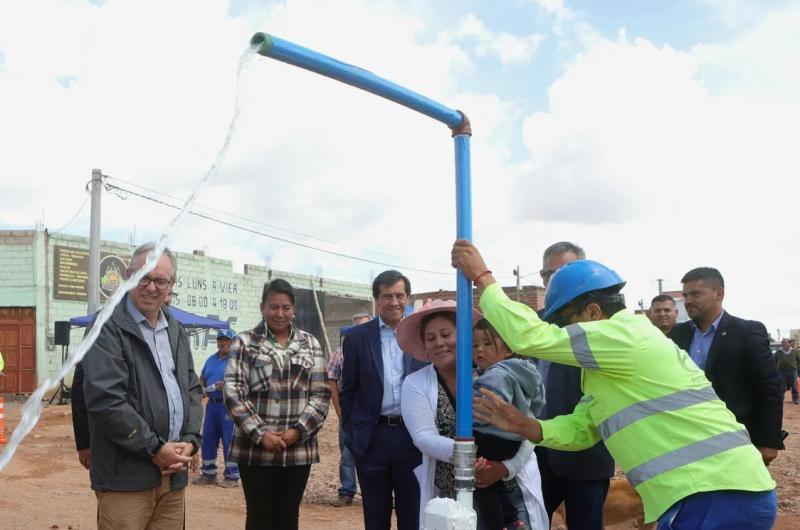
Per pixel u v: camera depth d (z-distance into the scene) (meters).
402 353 4.66
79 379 3.94
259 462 4.48
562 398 4.19
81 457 3.97
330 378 7.57
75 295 23.62
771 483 2.58
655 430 2.58
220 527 6.78
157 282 3.62
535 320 2.62
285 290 4.73
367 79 2.42
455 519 2.46
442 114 2.63
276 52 2.21
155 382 3.66
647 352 2.59
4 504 7.58
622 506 5.44
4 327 22.72
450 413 3.69
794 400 21.56
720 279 4.89
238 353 4.62
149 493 3.59
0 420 12.93
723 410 2.64
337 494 8.52
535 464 3.65
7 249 22.84
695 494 2.51
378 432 4.51
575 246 4.52
